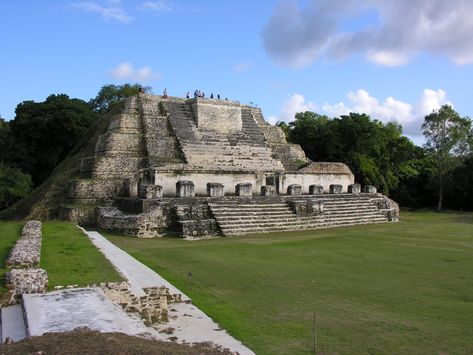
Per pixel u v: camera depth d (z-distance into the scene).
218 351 6.88
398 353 7.61
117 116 36.28
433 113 47.81
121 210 27.22
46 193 32.69
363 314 9.75
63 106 45.38
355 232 25.19
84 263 11.81
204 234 23.56
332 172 39.31
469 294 11.47
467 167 46.72
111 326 6.85
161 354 5.67
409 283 12.65
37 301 8.11
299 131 53.81
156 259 16.00
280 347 7.79
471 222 31.47
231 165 35.56
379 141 49.00
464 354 7.58
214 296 11.09
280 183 35.50
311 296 11.19
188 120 38.09
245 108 44.16
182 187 26.53
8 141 44.88
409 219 34.62
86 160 33.09
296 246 19.70
